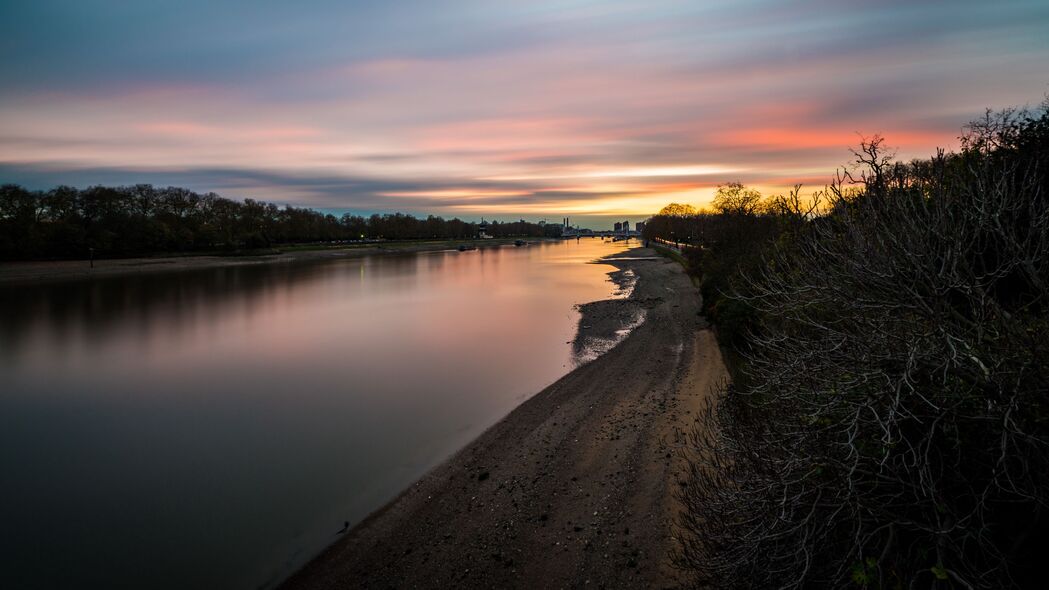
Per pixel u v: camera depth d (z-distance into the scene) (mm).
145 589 8914
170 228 100188
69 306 43875
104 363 24906
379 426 15906
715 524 5949
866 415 4504
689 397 15602
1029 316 4383
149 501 11852
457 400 18016
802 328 6250
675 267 71312
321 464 13438
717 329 22859
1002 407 3910
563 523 9633
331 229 160750
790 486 4934
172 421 17016
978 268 5445
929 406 4312
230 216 123188
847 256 4777
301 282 63500
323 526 10539
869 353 4340
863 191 5445
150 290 55438
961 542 4211
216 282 63844
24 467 13758
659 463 11336
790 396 5078
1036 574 4062
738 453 6090
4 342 29875
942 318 4172
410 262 104750
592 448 12797
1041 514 4043
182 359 25484
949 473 4340
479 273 74938
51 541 10375
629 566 8133
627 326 30328
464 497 11141
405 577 8695
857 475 4539
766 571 4867
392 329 31797
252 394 19625
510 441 13945
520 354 24500
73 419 17453
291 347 27516
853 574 3953
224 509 11383
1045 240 4062
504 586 8164
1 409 18531
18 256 79125
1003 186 4352
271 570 9266
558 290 51438
